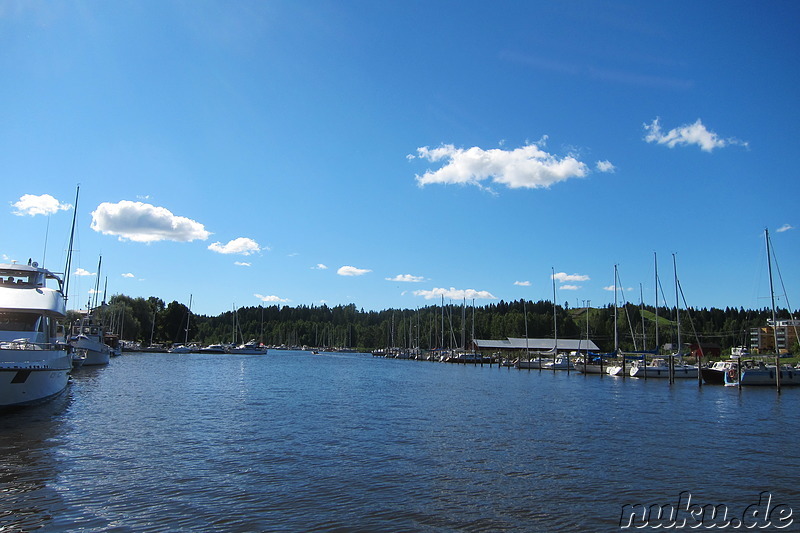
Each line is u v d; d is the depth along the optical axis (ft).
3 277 111.14
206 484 55.98
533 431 91.66
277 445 76.07
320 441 79.77
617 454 73.97
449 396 152.15
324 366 343.87
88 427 85.61
